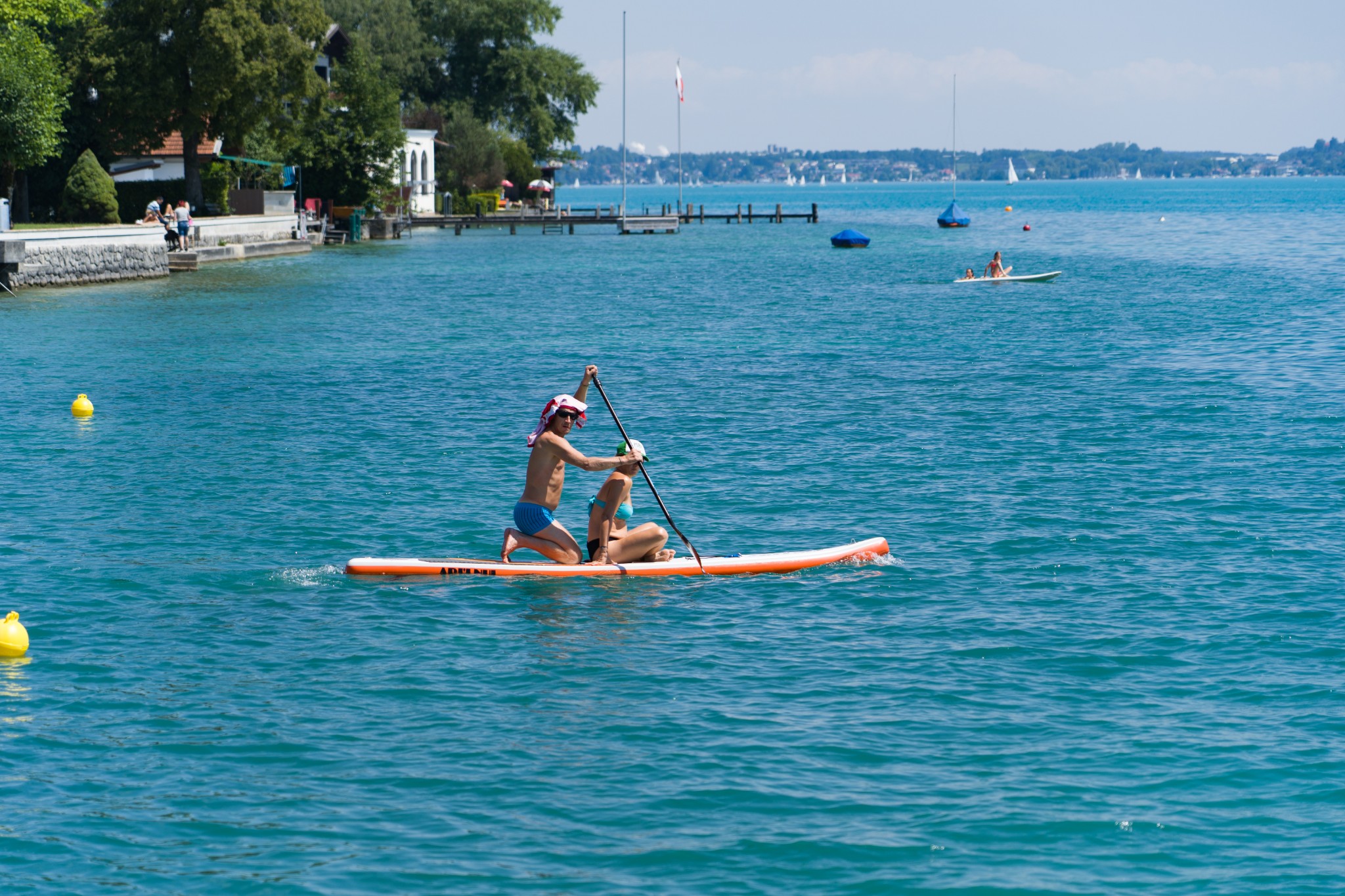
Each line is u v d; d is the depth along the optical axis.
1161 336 63.22
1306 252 130.88
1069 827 15.38
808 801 16.02
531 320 73.94
